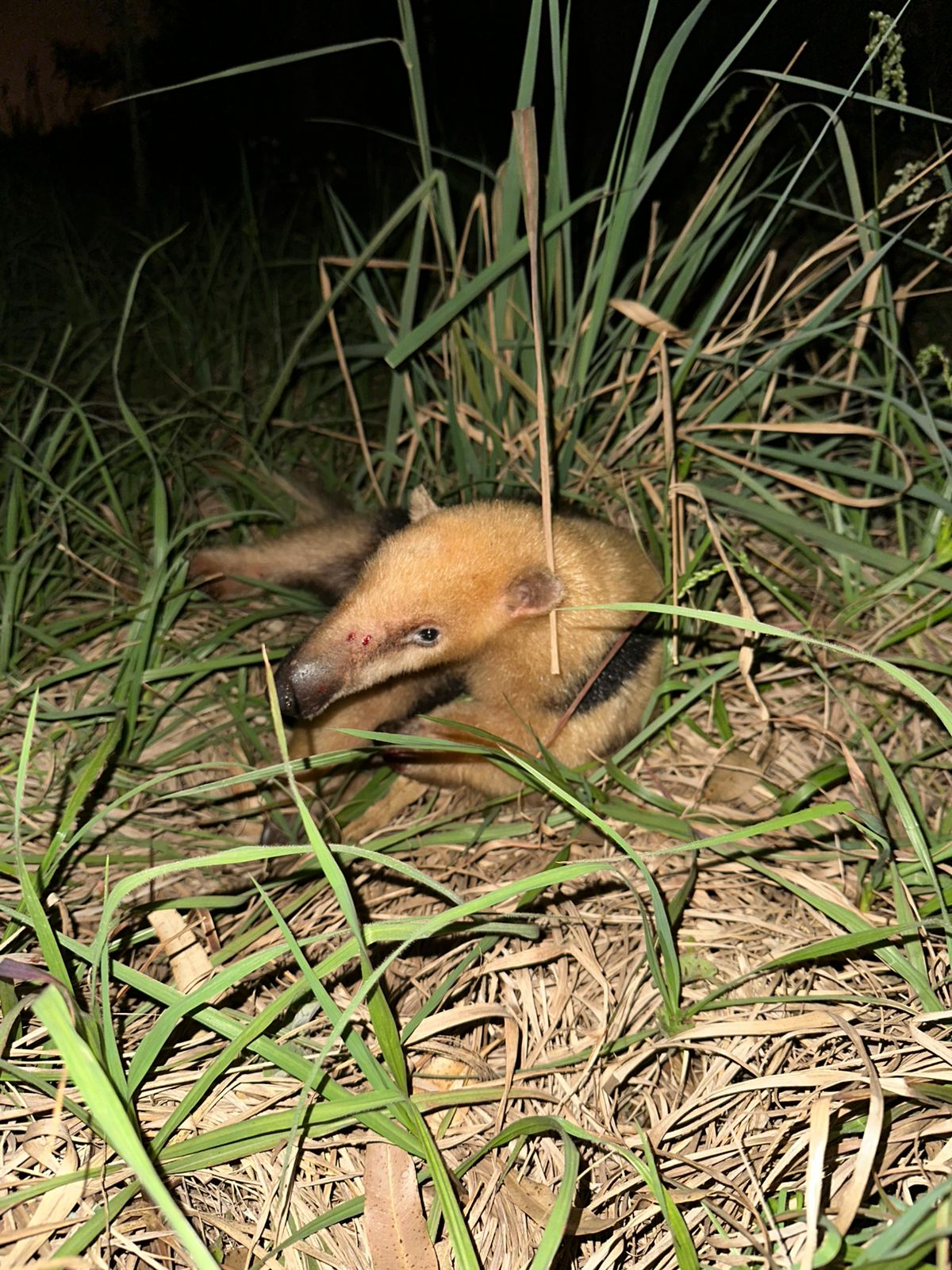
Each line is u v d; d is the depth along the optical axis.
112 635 0.59
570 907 0.44
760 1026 0.35
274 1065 0.35
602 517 0.61
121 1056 0.36
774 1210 0.33
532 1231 0.33
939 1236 0.23
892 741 0.53
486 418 0.62
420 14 1.11
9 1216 0.31
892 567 0.57
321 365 0.83
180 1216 0.22
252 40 1.16
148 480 0.70
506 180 0.55
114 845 0.48
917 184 0.62
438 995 0.36
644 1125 0.37
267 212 1.12
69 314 0.86
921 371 0.56
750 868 0.45
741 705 0.55
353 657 0.49
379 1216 0.31
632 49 0.84
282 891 0.47
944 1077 0.33
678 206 0.82
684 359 0.59
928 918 0.41
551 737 0.51
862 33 0.67
